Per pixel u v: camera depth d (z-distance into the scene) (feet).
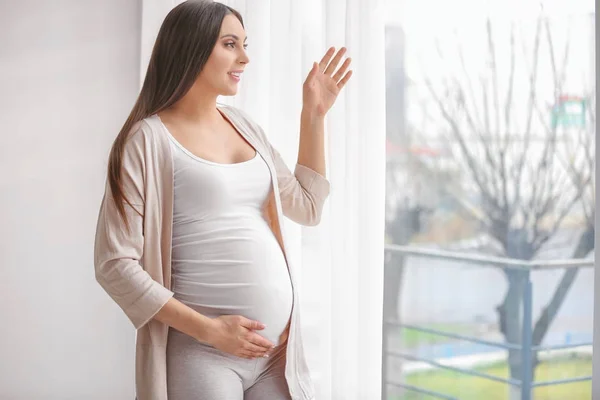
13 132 10.17
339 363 7.77
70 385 10.38
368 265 7.51
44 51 10.21
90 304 10.38
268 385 5.53
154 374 5.19
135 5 10.44
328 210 8.02
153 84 5.54
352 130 7.65
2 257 10.20
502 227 6.77
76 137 10.32
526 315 6.61
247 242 5.38
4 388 10.25
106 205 5.17
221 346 5.14
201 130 5.52
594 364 6.20
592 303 6.24
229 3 9.00
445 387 7.23
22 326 10.26
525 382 6.64
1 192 10.18
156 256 5.25
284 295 5.51
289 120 8.36
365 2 7.52
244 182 5.48
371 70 7.49
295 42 8.28
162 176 5.28
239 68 5.58
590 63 6.21
